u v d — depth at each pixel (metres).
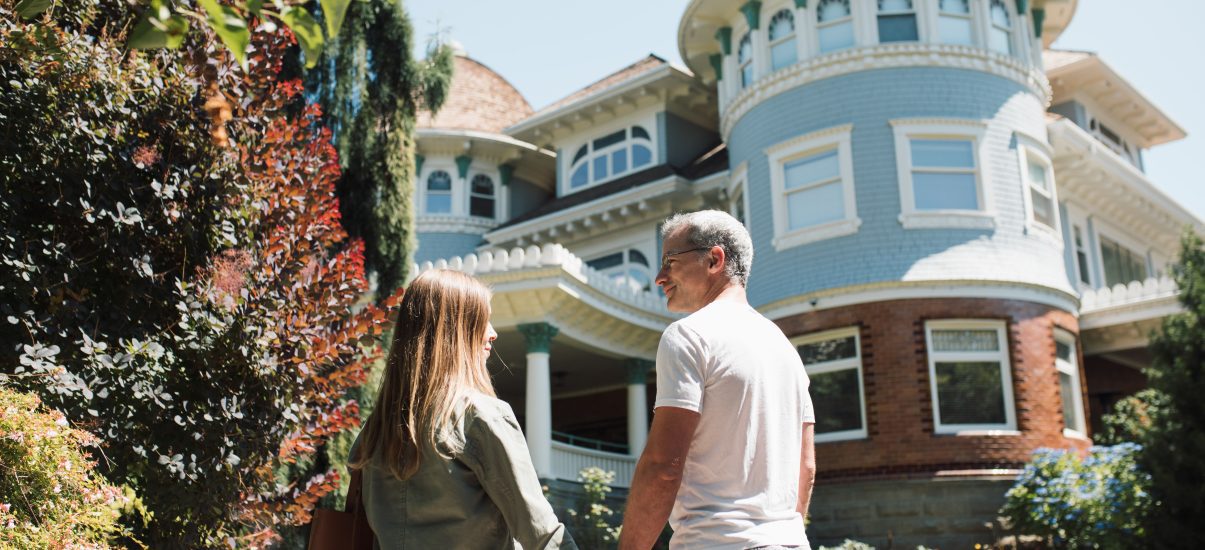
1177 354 12.97
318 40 2.25
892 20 18.27
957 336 16.72
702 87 24.25
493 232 25.97
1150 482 12.95
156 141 5.90
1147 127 26.64
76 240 5.65
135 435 5.68
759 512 2.90
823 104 18.12
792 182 18.42
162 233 5.93
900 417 16.16
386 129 11.72
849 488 16.25
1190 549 12.13
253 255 6.36
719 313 3.12
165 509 5.80
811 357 17.45
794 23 18.94
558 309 17.06
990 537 15.33
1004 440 16.03
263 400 6.11
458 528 2.57
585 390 24.72
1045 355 16.91
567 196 26.28
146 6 2.28
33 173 5.34
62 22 5.79
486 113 28.67
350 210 11.45
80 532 4.55
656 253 23.08
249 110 6.40
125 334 5.64
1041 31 19.86
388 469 2.65
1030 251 17.53
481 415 2.64
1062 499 14.20
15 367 5.14
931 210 17.22
